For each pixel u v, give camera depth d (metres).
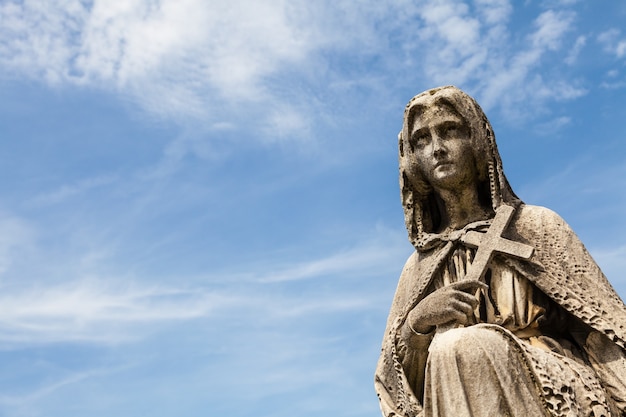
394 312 6.75
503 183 6.66
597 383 5.88
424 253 6.79
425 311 6.23
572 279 6.29
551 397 5.63
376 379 6.59
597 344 6.16
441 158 6.62
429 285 6.57
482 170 6.68
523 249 6.32
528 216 6.62
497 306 6.34
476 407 5.58
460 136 6.65
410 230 6.85
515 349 5.75
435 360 5.71
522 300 6.30
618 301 6.25
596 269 6.38
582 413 5.68
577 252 6.43
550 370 5.71
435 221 6.94
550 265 6.34
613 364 6.07
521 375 5.67
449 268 6.58
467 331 5.72
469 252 6.53
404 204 6.89
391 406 6.40
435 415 5.66
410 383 6.44
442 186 6.67
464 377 5.62
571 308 6.19
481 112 6.74
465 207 6.73
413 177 6.80
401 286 6.83
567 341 6.28
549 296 6.27
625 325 6.11
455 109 6.66
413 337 6.34
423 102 6.70
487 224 6.59
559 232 6.50
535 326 6.25
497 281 6.39
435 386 5.68
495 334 5.75
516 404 5.59
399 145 6.95
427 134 6.71
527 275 6.31
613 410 5.89
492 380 5.62
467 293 6.15
